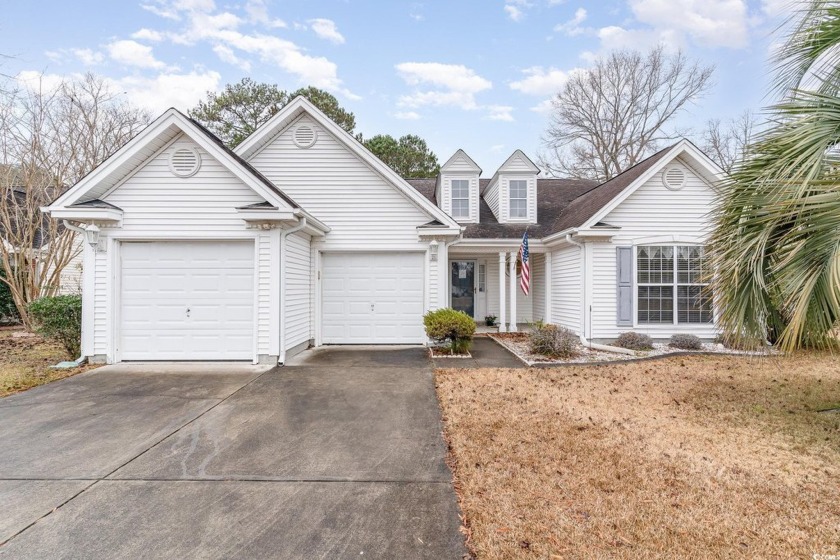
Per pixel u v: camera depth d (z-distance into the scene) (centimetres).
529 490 336
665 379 709
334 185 1007
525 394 608
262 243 799
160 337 808
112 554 260
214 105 2452
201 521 294
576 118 2738
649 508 312
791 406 563
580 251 1092
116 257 800
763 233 470
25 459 390
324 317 1007
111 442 431
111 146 1527
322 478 356
